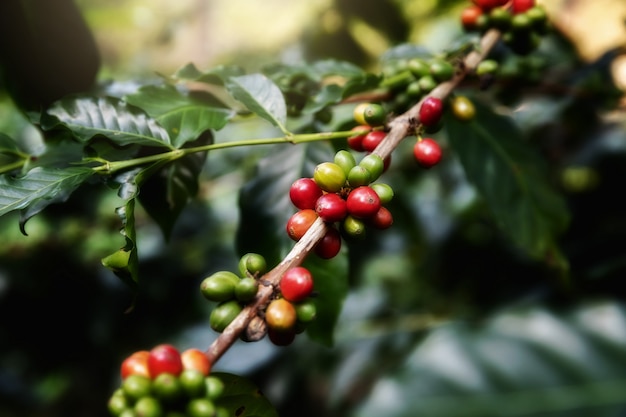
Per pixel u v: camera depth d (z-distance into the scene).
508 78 0.72
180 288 1.26
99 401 1.37
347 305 0.95
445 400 0.43
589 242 0.76
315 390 0.81
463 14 0.60
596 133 0.89
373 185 0.44
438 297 0.98
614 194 0.86
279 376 0.81
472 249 0.97
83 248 1.18
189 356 0.37
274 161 0.58
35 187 0.47
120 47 1.73
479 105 0.62
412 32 1.09
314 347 0.80
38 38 0.59
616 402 0.42
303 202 0.43
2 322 1.25
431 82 0.55
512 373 0.44
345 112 0.83
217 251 1.24
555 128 0.92
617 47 0.74
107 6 1.52
